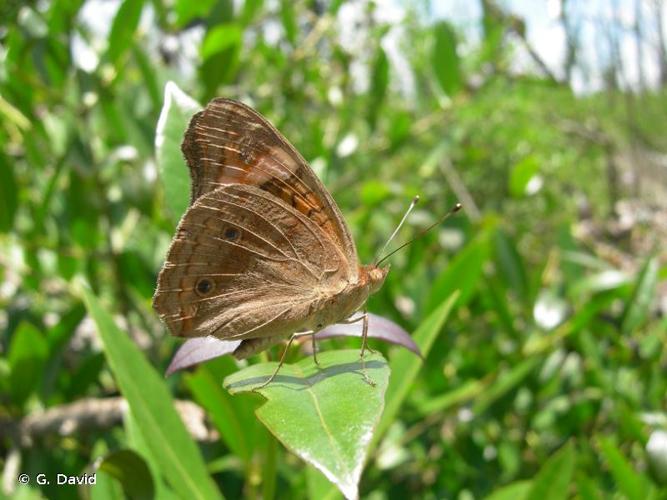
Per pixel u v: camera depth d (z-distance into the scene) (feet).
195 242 0.29
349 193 0.78
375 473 0.53
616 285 0.53
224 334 0.30
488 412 0.57
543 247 0.93
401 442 0.53
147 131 0.49
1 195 0.49
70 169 0.51
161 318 0.30
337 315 0.31
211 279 0.30
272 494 0.30
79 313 0.45
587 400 0.59
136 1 0.46
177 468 0.30
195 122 0.30
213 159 0.30
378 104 0.67
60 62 0.51
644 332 0.66
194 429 0.38
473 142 1.17
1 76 0.52
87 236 0.53
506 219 0.96
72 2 0.50
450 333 0.56
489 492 0.56
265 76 0.74
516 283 0.58
